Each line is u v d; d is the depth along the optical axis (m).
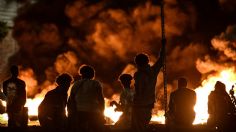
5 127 24.52
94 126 20.23
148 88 20.08
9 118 24.58
